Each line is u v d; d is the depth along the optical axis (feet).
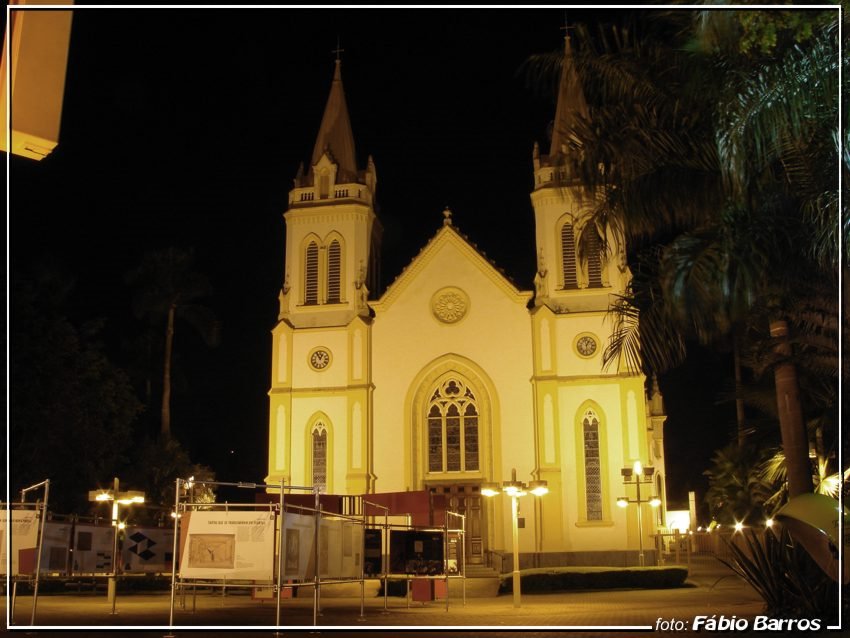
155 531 80.07
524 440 153.28
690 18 55.77
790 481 64.75
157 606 88.63
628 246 63.10
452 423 156.76
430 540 95.40
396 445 156.87
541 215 161.89
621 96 60.23
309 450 158.81
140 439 191.52
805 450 64.69
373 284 175.01
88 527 74.64
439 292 161.48
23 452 128.47
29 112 23.98
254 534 56.18
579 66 60.90
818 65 45.78
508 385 155.94
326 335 163.12
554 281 158.71
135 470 157.17
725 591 106.93
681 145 58.70
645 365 64.85
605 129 59.47
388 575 83.82
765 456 106.42
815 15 44.29
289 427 159.84
